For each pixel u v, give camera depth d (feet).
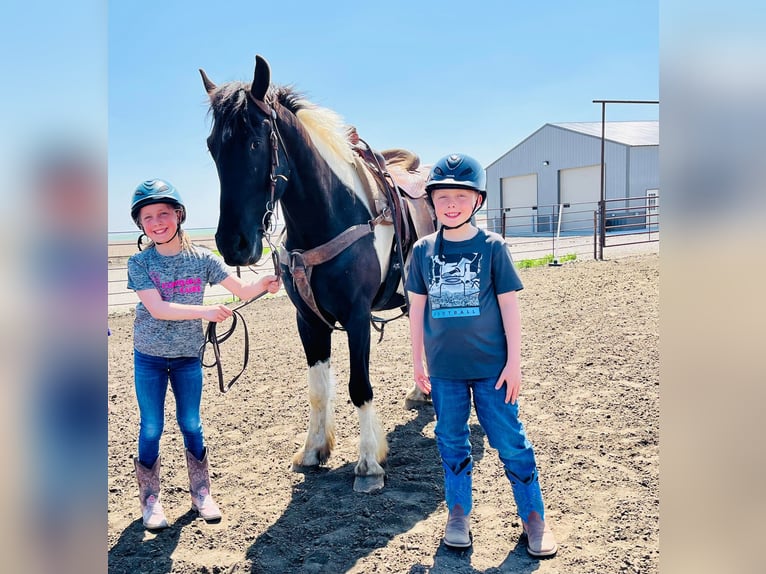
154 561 7.98
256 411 14.47
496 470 10.27
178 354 8.61
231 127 8.07
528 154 89.30
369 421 10.09
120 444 12.55
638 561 7.25
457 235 7.64
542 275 34.37
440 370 7.61
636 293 25.94
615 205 76.59
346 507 9.20
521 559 7.53
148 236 8.27
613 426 11.66
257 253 8.26
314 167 9.31
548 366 16.15
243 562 7.88
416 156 14.02
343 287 9.62
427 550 7.86
